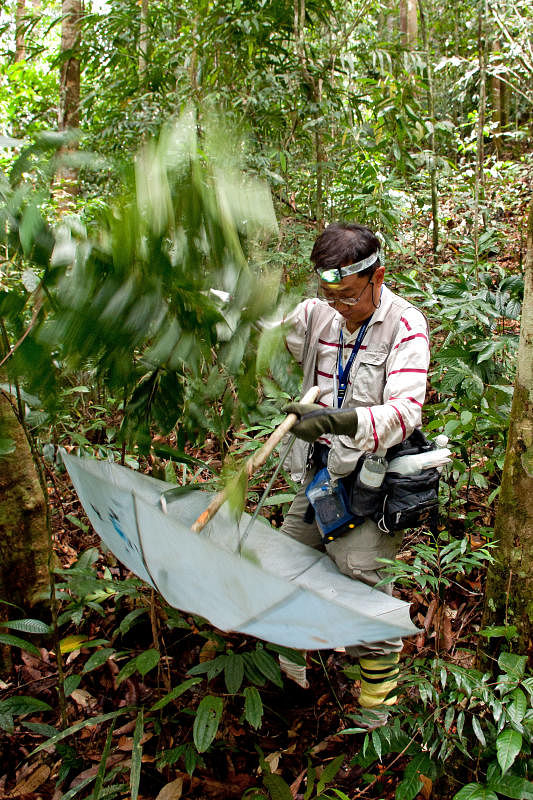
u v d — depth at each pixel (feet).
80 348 4.24
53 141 4.25
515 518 5.35
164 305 4.42
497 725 5.34
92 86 19.30
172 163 4.41
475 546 8.17
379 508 6.06
